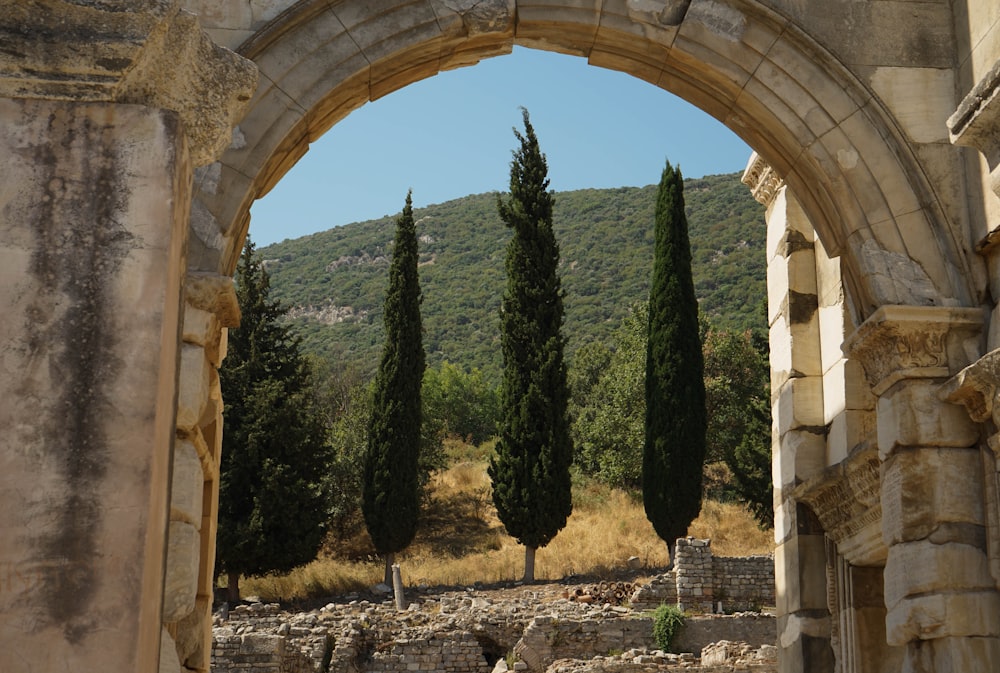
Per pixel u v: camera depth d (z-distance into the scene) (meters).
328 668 28.50
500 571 36.03
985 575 8.56
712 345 48.19
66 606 3.26
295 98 9.09
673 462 34.59
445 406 61.75
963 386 8.58
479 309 105.19
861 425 11.26
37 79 3.66
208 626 9.52
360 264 126.19
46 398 3.39
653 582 30.70
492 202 138.25
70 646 3.24
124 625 3.27
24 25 3.71
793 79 9.53
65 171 3.57
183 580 8.16
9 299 3.44
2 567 3.27
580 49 9.93
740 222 108.50
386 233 133.50
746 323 84.25
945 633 8.47
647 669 25.69
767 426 36.75
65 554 3.30
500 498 34.66
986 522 8.66
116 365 3.45
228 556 33.34
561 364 35.19
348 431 43.16
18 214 3.52
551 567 36.09
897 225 9.29
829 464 11.70
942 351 8.96
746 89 9.59
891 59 9.60
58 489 3.34
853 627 10.90
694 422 34.84
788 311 12.25
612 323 92.56
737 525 40.09
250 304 36.31
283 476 33.88
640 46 9.77
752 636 28.23
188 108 4.09
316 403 47.78
